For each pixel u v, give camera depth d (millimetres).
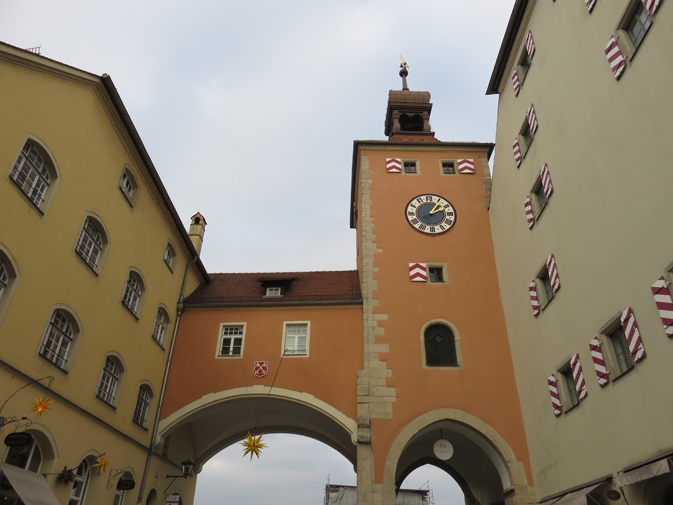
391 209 22500
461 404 17828
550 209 15453
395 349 18969
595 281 12789
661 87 10414
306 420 21797
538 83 16516
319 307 20547
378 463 16875
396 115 28922
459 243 21516
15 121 11695
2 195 11125
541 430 15820
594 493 12305
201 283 24688
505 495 17047
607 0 12523
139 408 17812
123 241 16828
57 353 13273
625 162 11633
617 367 12008
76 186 14047
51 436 12516
